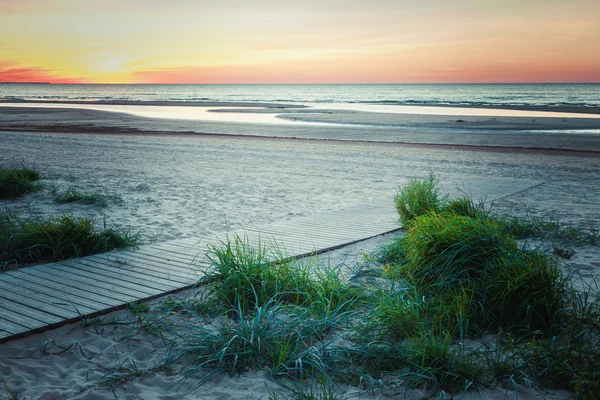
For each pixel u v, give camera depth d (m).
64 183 12.30
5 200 10.38
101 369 3.83
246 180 13.18
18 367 3.79
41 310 4.59
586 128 29.44
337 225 8.12
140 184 12.31
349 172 14.69
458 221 5.70
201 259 6.16
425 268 5.18
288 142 22.44
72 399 3.41
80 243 6.44
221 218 8.91
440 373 3.62
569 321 4.24
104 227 7.46
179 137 24.42
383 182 13.06
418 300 4.64
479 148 20.56
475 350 3.99
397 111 50.41
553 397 3.47
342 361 3.91
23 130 27.06
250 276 4.97
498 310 4.46
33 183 11.93
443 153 18.98
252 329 4.10
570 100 86.44
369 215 8.92
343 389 3.58
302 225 8.13
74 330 4.38
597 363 3.56
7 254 6.09
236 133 26.92
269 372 3.79
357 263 6.12
